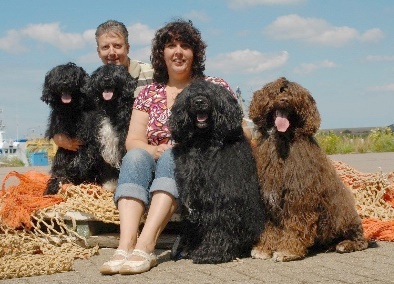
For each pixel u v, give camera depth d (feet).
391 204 21.34
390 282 12.94
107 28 23.44
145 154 16.39
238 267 14.94
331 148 73.20
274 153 15.93
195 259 15.62
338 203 16.12
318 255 16.30
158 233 15.57
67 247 17.49
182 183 15.69
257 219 15.92
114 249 18.04
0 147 102.32
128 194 15.66
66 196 19.31
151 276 14.34
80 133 20.67
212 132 15.67
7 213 18.44
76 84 20.65
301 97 15.74
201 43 18.69
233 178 15.44
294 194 15.55
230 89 18.15
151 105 18.26
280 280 13.42
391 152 72.02
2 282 14.20
